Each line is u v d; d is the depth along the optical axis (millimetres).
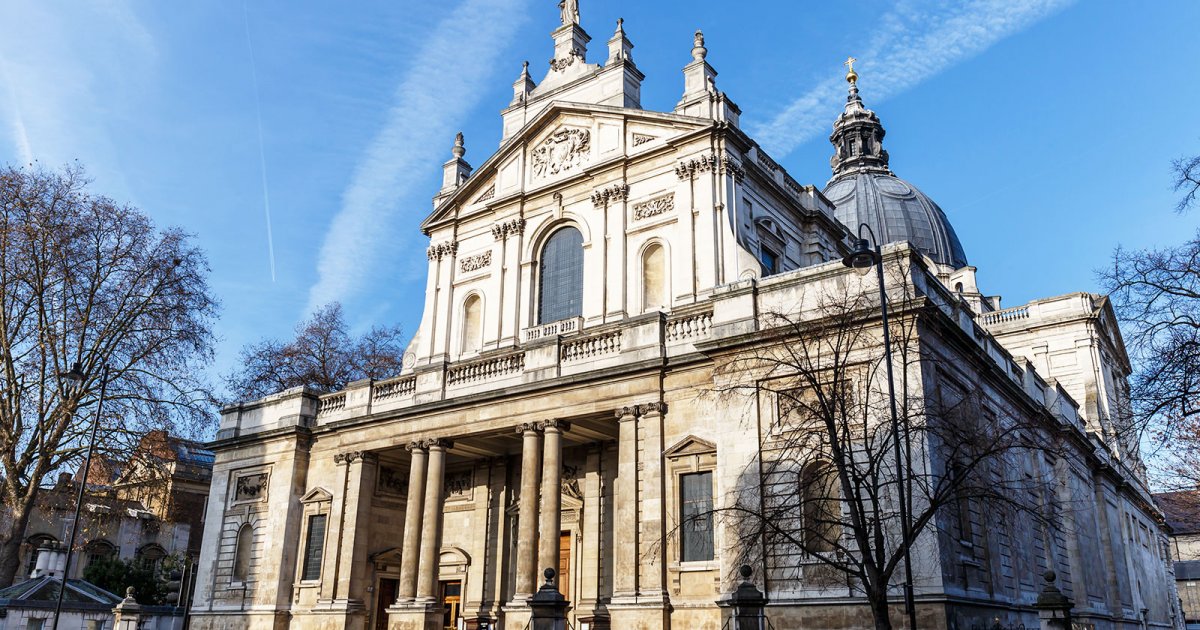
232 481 43156
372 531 39000
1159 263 24031
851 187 77062
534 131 43719
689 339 30656
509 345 40969
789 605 25109
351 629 36469
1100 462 43281
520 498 34438
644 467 29922
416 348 45000
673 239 37750
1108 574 42469
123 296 40375
